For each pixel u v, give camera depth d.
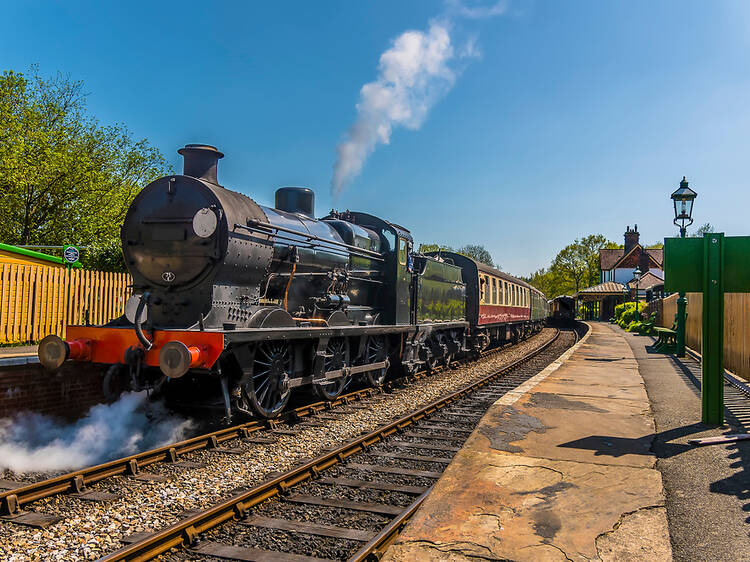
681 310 15.52
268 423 7.23
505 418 7.04
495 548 3.51
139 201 7.21
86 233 23.12
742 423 6.80
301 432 7.09
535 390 9.15
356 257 10.28
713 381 6.71
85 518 4.23
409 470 5.68
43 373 7.35
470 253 74.56
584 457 5.43
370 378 10.46
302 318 8.62
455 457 5.46
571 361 14.18
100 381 8.30
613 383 10.05
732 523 3.84
